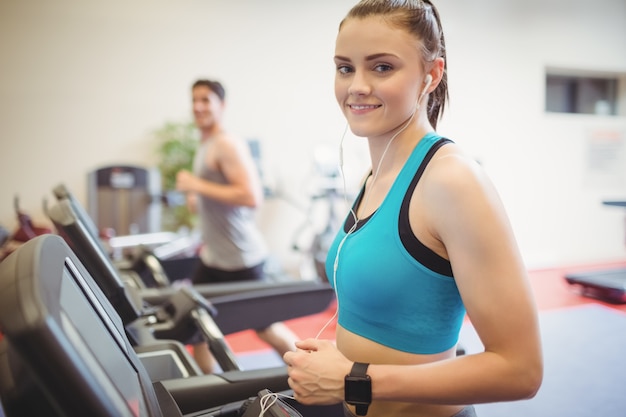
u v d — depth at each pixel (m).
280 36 5.67
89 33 5.13
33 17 4.96
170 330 1.81
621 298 4.20
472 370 0.80
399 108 0.92
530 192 6.38
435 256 0.88
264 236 5.84
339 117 5.93
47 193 5.15
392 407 0.98
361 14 0.92
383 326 0.94
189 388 1.24
